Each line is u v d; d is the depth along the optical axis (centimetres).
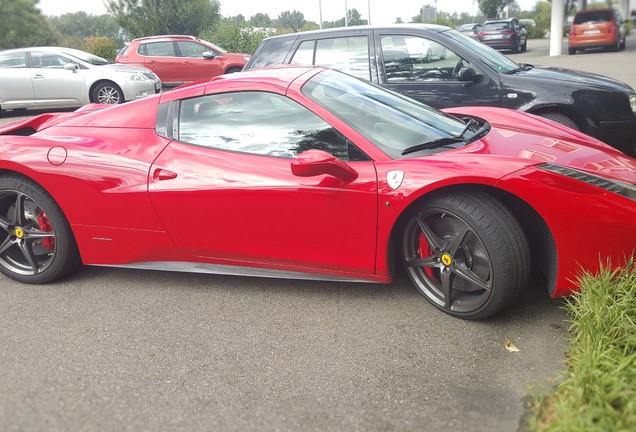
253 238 313
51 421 225
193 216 318
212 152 321
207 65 1492
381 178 285
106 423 224
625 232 259
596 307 251
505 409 224
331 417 225
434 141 308
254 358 269
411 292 326
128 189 326
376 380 248
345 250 300
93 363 268
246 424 222
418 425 218
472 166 273
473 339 276
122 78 1152
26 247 354
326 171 277
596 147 323
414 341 277
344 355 268
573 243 265
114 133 346
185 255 333
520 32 2622
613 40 2042
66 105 1169
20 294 346
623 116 507
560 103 511
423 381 245
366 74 580
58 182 334
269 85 322
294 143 309
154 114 344
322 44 601
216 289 343
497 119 379
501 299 275
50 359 271
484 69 538
